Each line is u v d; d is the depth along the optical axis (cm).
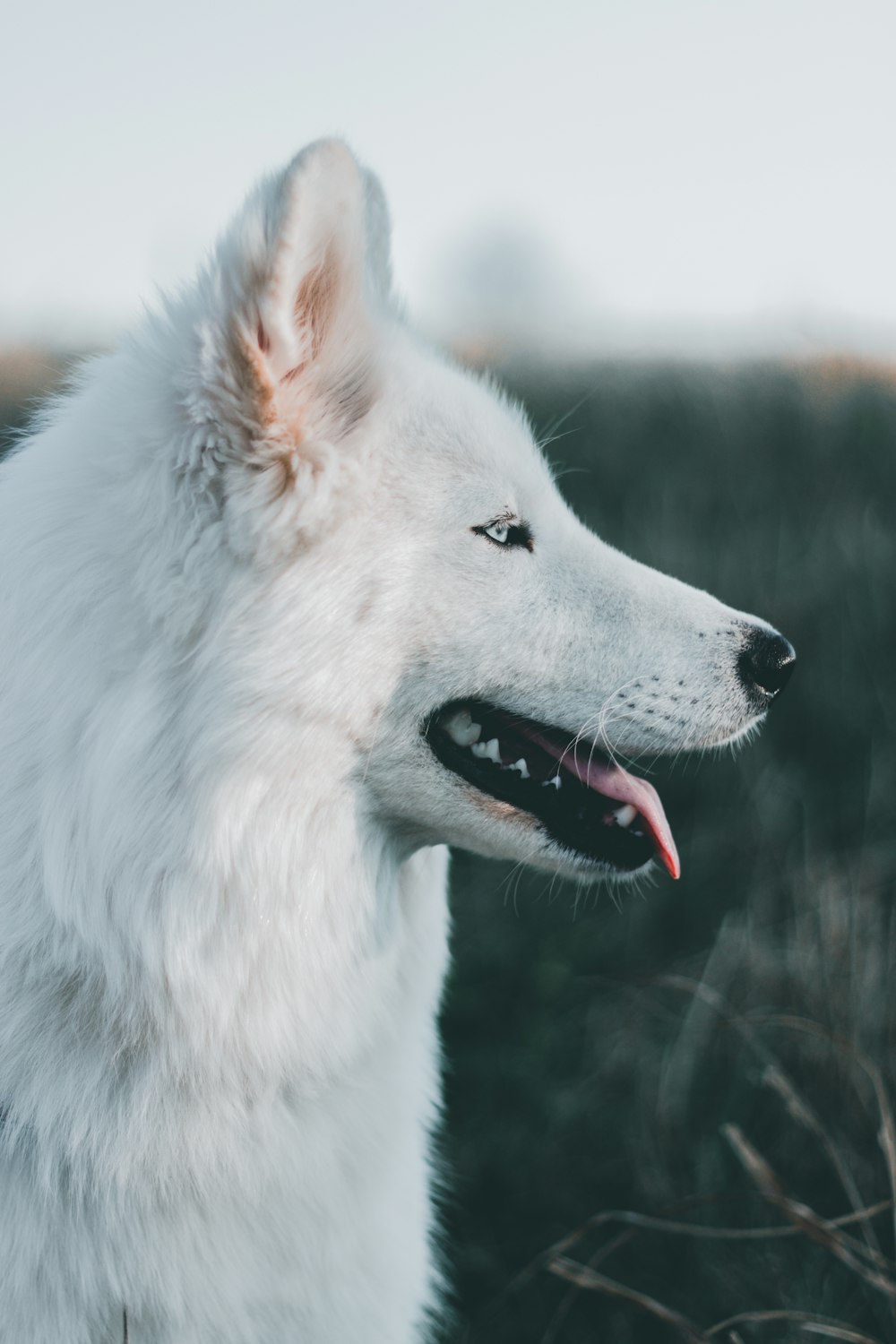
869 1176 304
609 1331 290
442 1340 291
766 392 866
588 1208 323
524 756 239
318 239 190
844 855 425
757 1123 332
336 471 197
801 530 644
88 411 211
